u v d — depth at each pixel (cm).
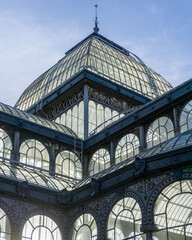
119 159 4509
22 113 4950
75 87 5281
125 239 3416
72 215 4019
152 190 3347
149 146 4262
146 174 3409
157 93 5859
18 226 3769
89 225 3847
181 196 3244
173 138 3594
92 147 4825
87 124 5031
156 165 3338
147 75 6056
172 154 3250
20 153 4462
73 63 5688
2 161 4275
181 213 3344
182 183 3212
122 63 5884
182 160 3192
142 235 3356
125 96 5466
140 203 3394
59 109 5497
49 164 4616
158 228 3253
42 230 3912
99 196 3806
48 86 5809
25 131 4569
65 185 4375
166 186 3275
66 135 4831
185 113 4031
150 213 3291
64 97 5422
